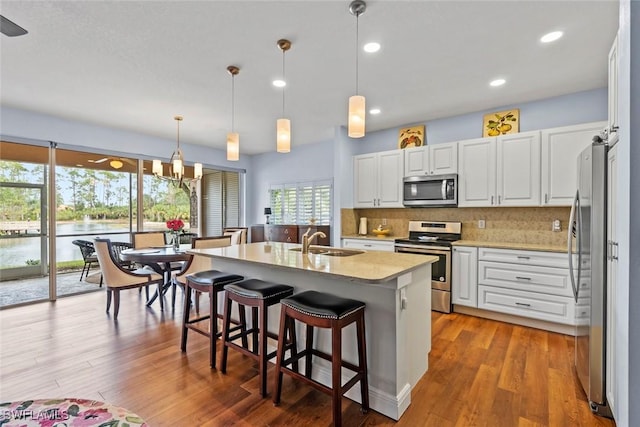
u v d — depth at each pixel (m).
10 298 3.86
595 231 1.80
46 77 2.94
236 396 2.00
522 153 3.43
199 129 4.79
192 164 5.78
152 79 3.00
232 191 6.68
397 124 4.52
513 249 3.25
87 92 3.30
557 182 3.22
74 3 1.89
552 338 2.91
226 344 2.29
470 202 3.78
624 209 1.40
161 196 5.41
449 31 2.21
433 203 4.04
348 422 1.77
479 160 3.72
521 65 2.73
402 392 1.86
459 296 3.60
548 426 1.73
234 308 2.89
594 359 1.81
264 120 4.35
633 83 1.30
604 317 1.77
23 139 3.84
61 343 2.75
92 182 4.57
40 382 2.13
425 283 2.27
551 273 3.04
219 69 2.80
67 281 4.41
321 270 1.86
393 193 4.43
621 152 1.45
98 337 2.89
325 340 2.18
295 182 6.16
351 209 4.90
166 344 2.76
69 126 4.24
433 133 4.33
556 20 2.08
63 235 4.30
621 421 1.50
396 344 1.82
